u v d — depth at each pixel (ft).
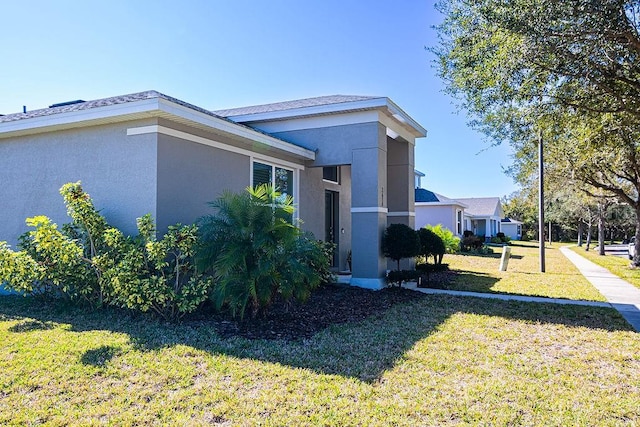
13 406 11.69
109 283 20.44
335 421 11.09
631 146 31.76
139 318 21.15
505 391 13.19
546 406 12.21
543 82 24.47
